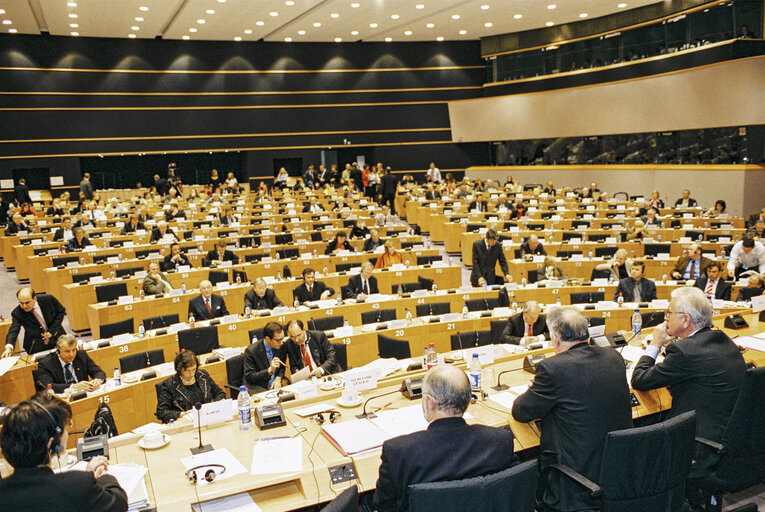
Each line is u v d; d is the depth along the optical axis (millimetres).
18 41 21812
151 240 13992
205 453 3627
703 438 3619
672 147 20516
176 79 24031
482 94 26844
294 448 3633
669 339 4184
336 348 6980
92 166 24641
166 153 24422
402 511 2779
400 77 26484
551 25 23578
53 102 22438
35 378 6379
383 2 19172
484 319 7969
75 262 12344
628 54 21594
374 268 12148
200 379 5746
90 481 2467
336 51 25891
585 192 20656
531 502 2730
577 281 9570
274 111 25406
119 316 9570
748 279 8461
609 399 3316
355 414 4125
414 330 7789
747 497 4375
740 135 18000
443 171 27281
